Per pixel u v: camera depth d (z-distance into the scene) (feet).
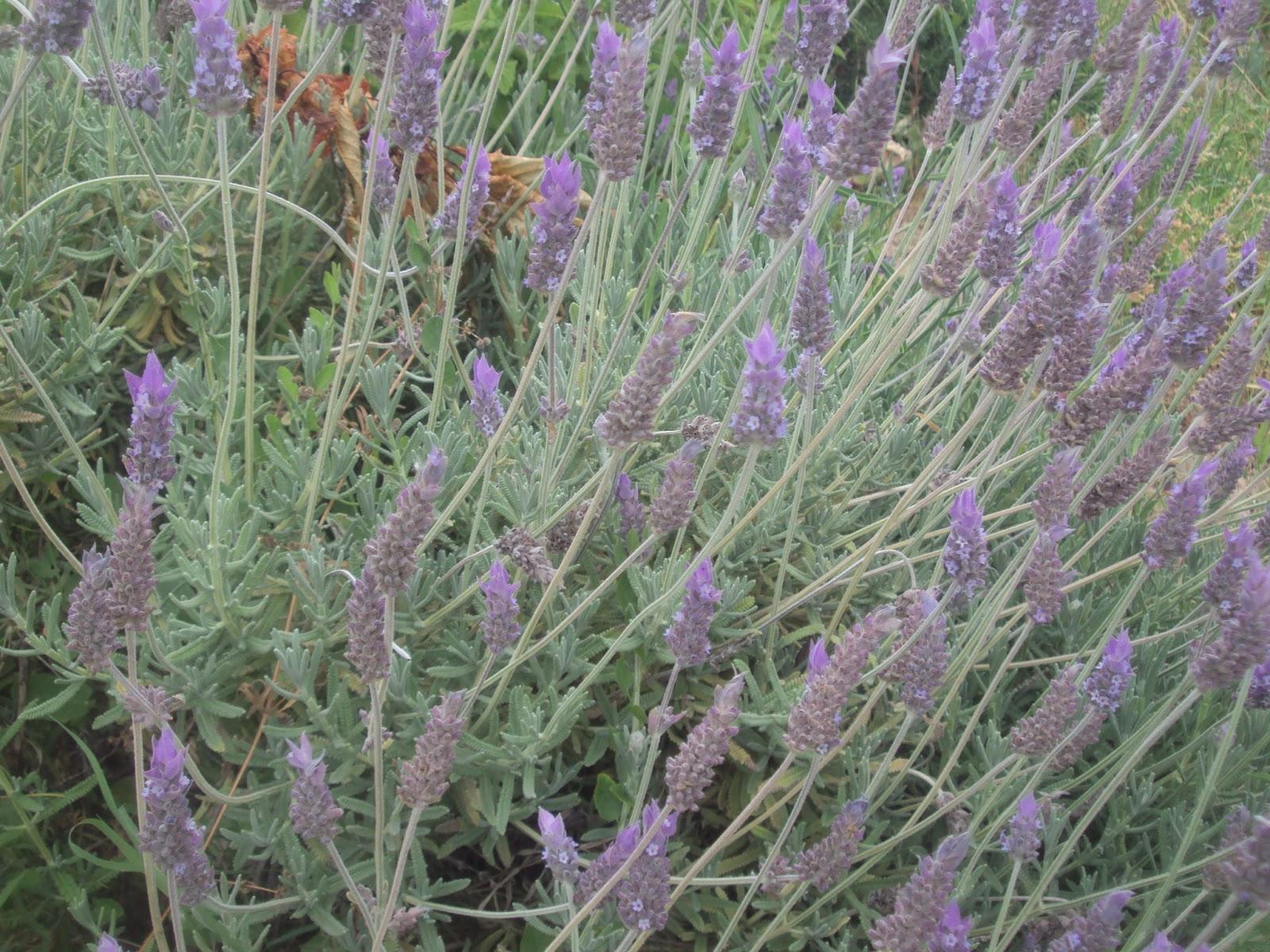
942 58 4.39
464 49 2.48
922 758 2.08
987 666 2.11
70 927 1.85
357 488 1.99
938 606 1.64
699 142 1.85
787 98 3.22
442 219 2.03
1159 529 1.75
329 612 1.87
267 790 1.70
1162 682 2.30
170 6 2.28
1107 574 2.07
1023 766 1.91
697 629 1.62
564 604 1.94
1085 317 1.73
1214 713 2.17
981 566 1.63
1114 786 1.67
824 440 2.19
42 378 1.99
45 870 1.79
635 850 1.40
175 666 1.72
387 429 2.02
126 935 1.88
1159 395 1.94
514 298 2.42
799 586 2.16
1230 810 2.02
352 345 2.20
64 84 2.34
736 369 2.34
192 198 2.30
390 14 1.70
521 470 2.07
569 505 1.85
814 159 1.89
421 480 1.33
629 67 1.62
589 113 1.81
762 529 2.10
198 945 1.68
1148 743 1.65
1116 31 2.28
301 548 1.89
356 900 1.49
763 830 1.86
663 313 2.15
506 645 1.65
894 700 2.02
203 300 2.19
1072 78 2.49
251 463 1.89
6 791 1.74
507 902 1.92
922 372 2.60
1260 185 4.00
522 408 2.22
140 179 2.09
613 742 1.89
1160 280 3.68
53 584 2.03
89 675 1.74
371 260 2.30
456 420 2.12
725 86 1.81
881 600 2.17
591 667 1.90
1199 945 1.40
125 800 1.94
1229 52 2.38
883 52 1.64
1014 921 1.73
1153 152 2.92
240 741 1.83
